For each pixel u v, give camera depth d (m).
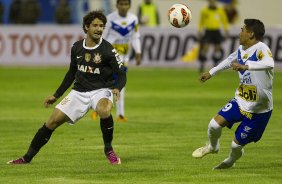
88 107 31.55
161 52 93.31
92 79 31.41
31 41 93.62
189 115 52.22
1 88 71.62
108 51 31.11
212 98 63.88
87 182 28.08
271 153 36.00
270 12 107.38
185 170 30.86
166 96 65.50
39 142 31.88
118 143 39.25
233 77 86.00
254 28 29.47
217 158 34.28
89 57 31.08
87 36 31.22
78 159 33.78
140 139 40.75
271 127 46.12
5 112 53.91
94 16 30.83
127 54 49.41
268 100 29.80
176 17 33.12
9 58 94.12
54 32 93.38
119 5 48.50
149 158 34.25
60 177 29.12
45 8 105.12
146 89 71.50
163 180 28.61
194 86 74.38
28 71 88.50
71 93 31.59
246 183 28.08
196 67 93.25
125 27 48.69
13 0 99.81
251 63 28.83
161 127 45.84
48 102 32.03
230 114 29.98
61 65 93.62
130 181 28.33
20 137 41.50
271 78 29.67
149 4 93.56
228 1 106.19
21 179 28.70
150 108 56.72
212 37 86.75
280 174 30.16
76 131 43.94
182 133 43.22
